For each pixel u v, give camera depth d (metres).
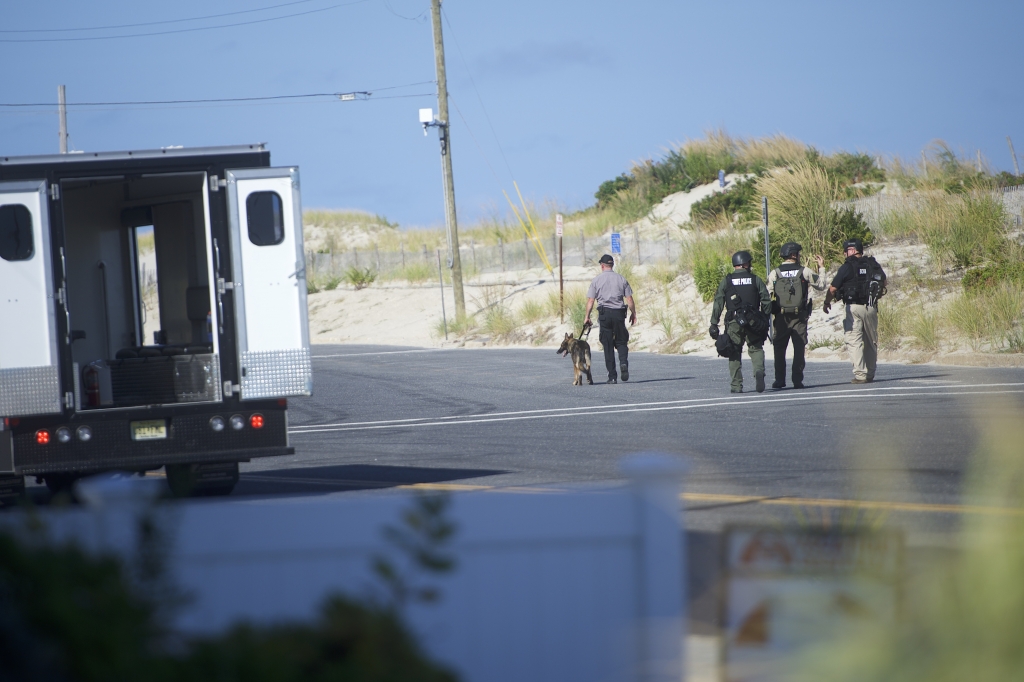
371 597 9.20
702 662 10.98
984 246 84.00
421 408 58.28
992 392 48.94
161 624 8.46
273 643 8.22
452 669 9.82
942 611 9.20
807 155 136.88
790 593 10.32
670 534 11.02
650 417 48.25
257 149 32.81
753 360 55.84
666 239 122.06
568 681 11.03
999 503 12.26
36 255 31.11
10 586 7.83
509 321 108.06
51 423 31.25
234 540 10.71
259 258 32.56
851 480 30.27
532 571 11.10
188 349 39.00
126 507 9.68
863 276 56.34
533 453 40.06
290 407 62.78
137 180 40.62
